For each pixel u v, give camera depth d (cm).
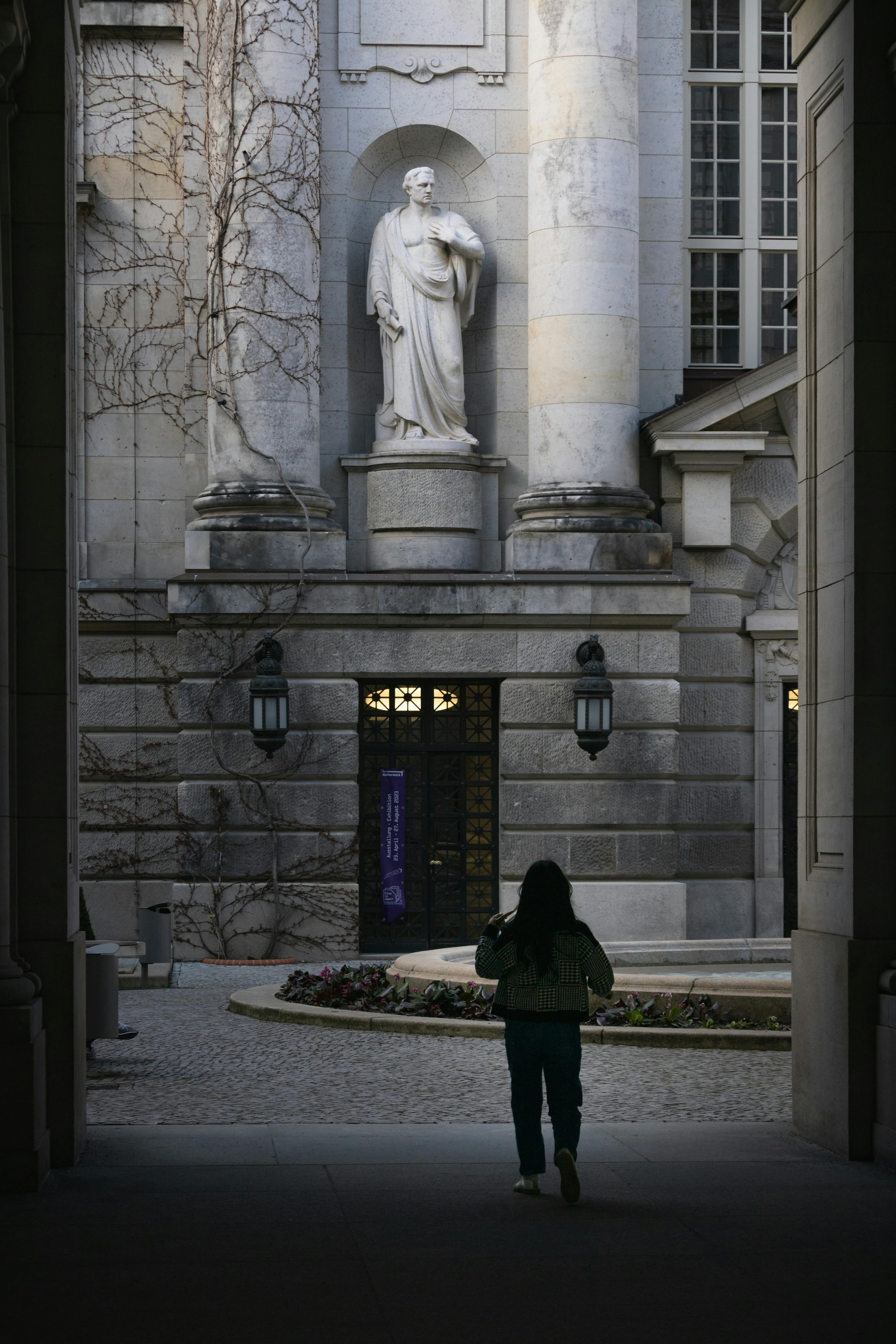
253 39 2567
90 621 2592
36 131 1112
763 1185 1024
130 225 2730
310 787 2539
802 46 1273
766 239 2877
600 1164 1098
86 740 2614
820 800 1211
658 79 2806
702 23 2886
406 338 2681
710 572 2709
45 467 1101
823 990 1170
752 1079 1490
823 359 1223
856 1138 1112
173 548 2730
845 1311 736
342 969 2038
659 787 2584
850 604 1140
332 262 2725
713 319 2870
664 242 2800
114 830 2617
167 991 2158
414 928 2641
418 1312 733
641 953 2073
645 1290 771
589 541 2575
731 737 2723
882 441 1141
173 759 2616
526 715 2566
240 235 2569
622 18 2631
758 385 2652
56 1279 792
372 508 2681
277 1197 981
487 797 2652
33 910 1080
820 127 1244
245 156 2567
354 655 2552
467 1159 1112
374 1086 1438
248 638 2538
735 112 2886
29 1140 995
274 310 2569
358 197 2761
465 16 2752
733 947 2108
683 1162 1107
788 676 2720
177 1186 1012
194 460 2725
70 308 1134
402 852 2602
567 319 2612
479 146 2753
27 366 1105
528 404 2727
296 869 2531
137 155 2733
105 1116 1297
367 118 2739
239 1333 700
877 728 1129
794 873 2756
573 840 2569
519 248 2755
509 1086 1433
